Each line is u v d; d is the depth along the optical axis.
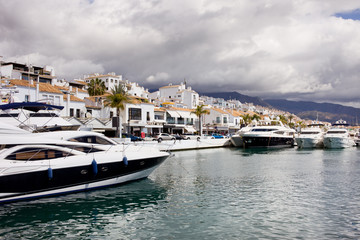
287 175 25.56
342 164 33.72
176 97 110.38
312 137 62.03
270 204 16.08
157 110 68.50
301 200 16.92
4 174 14.84
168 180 22.88
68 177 16.86
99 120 49.75
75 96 58.06
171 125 71.38
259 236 11.58
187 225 12.85
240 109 144.88
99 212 14.66
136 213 14.52
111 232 12.12
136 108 61.22
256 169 29.17
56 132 18.59
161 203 16.28
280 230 12.20
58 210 14.90
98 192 18.28
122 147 20.50
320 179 23.62
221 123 93.00
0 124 17.05
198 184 21.44
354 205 15.89
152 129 67.38
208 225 12.82
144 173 21.05
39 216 14.02
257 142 61.66
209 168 29.78
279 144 65.25
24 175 15.39
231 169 29.16
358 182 22.33
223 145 66.00
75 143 17.86
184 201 16.72
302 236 11.58
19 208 15.09
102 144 19.81
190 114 79.12
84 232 12.15
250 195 18.14
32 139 16.61
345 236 11.58
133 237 11.59
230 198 17.39
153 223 13.12
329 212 14.64
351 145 68.88
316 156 44.22
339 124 90.88
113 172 18.83
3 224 13.02
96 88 79.94
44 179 16.03
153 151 21.94
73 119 45.22
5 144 15.94
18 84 42.75
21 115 24.47
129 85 101.62
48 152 16.72
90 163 17.45
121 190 18.91
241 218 13.73
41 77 67.44
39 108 22.58
